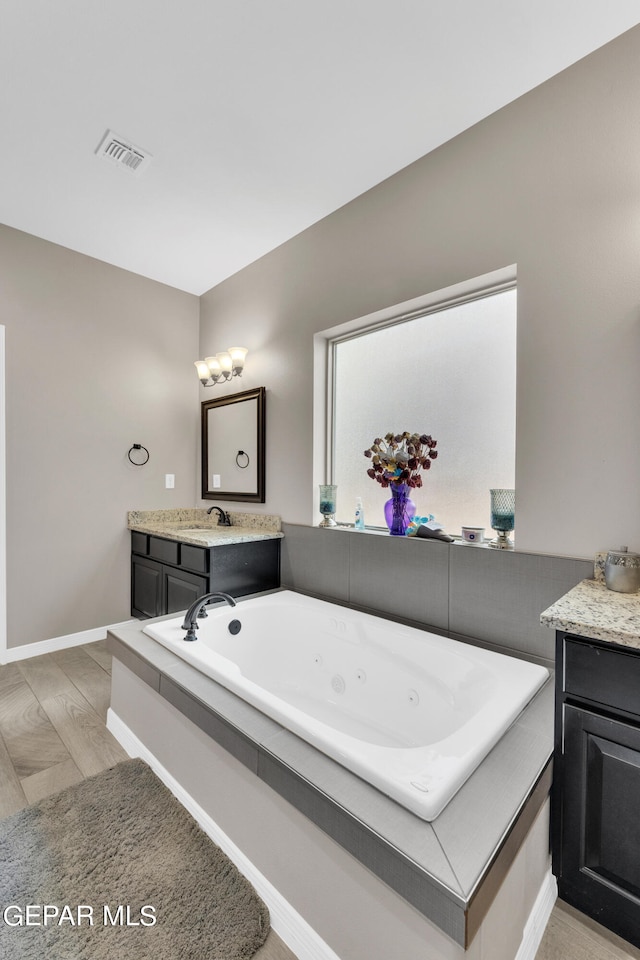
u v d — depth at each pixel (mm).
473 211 1927
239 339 3271
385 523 2502
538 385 1734
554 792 1193
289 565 2789
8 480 2748
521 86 1724
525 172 1767
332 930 1016
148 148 2049
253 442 3107
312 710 2021
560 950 1084
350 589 2404
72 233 2795
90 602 3123
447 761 1075
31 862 1307
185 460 3668
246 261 3141
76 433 3047
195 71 1649
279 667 2309
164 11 1438
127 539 3314
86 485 3098
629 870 1075
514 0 1396
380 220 2295
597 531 1602
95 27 1489
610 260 1564
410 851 860
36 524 2871
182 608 2732
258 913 1163
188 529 3068
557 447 1688
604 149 1574
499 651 1814
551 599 1682
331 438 2752
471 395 2146
